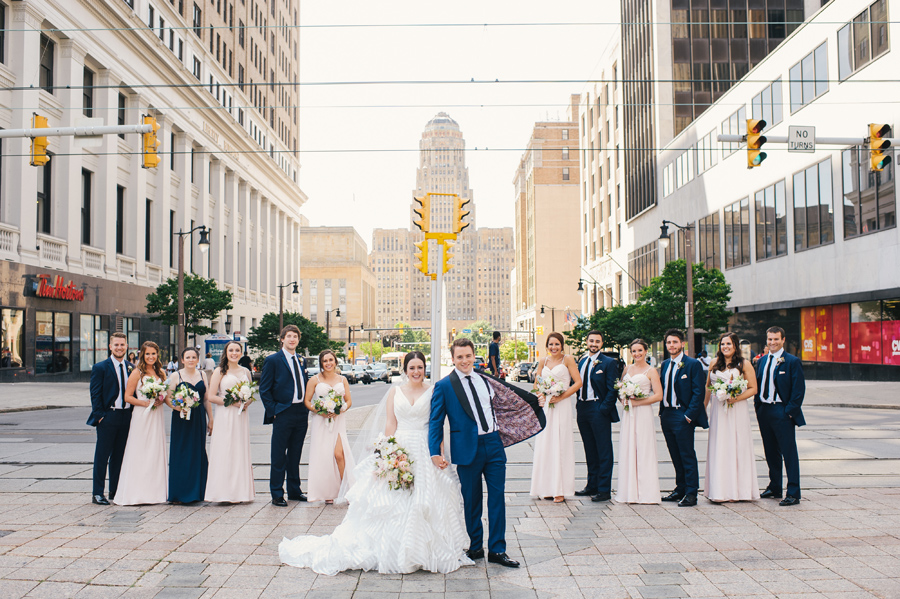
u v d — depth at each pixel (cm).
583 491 898
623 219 6191
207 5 5266
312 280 13462
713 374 850
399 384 670
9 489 920
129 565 589
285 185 7544
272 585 546
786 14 5203
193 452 852
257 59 6619
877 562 586
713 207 4309
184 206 4797
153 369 866
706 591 522
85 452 1210
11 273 2958
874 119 2823
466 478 613
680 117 5203
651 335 3312
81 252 3522
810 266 3294
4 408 2153
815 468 1027
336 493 855
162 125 4450
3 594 512
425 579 565
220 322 5506
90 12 3525
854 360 3053
